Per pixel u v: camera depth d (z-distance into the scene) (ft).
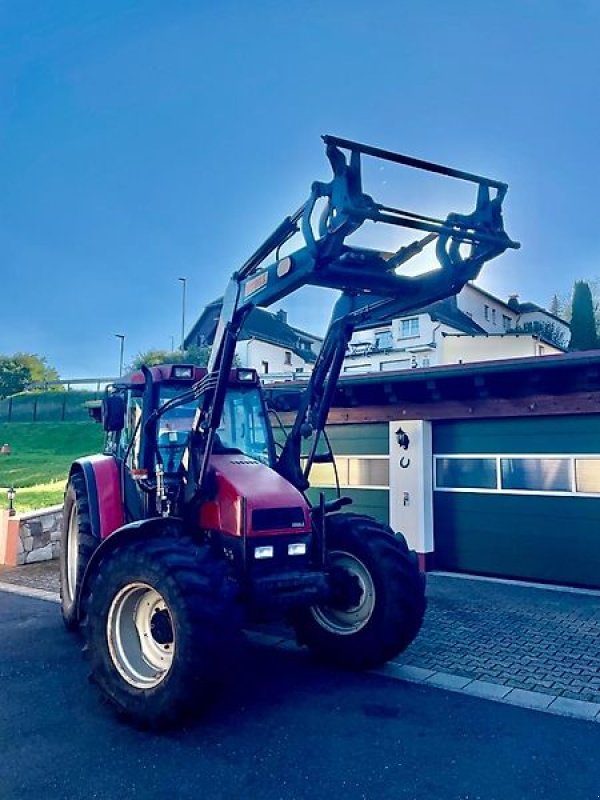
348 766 11.57
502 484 29.58
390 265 14.74
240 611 13.37
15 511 35.68
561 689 15.39
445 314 110.11
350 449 34.32
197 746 12.39
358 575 17.19
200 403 17.40
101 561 15.44
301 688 15.52
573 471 27.63
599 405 26.48
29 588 28.45
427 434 31.60
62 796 10.62
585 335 129.49
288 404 20.40
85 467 20.26
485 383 28.96
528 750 12.19
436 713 13.97
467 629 20.66
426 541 30.81
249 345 117.08
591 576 26.89
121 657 14.02
